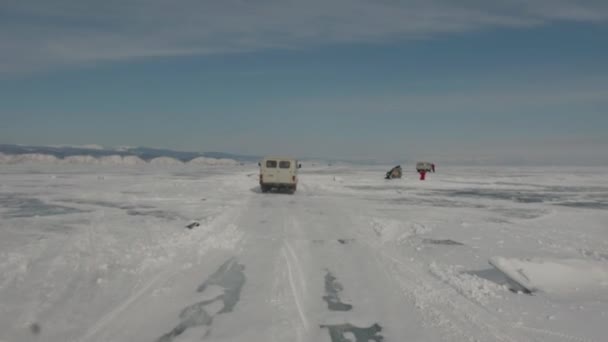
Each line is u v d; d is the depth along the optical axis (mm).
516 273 6852
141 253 8531
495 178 53281
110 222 12852
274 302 6016
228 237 10656
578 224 14664
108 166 91438
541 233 12445
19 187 27203
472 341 4781
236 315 5500
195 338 4781
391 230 12180
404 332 5051
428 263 8406
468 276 7344
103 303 5777
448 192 28859
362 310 5773
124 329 4961
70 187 27344
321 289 6664
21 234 10602
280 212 16156
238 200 20469
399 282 7094
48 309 5465
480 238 11273
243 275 7328
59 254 8258
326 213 16156
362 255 9047
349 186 33312
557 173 78312
